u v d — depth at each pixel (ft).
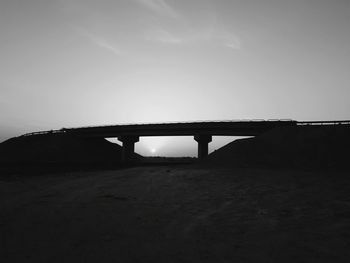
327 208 62.69
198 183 107.34
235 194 84.69
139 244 43.50
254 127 235.40
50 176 148.05
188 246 42.39
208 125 251.60
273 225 52.08
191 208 68.95
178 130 267.39
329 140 169.37
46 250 40.91
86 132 324.19
